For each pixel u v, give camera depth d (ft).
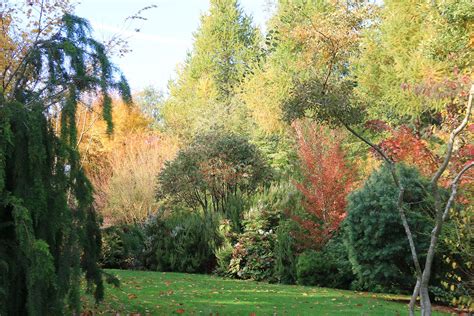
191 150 47.21
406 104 49.70
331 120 19.38
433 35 49.96
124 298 25.13
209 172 45.80
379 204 29.63
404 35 57.98
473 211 23.71
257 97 69.97
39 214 13.98
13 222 13.62
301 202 40.04
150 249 43.93
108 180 53.11
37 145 13.74
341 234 38.04
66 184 15.02
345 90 19.16
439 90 22.65
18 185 13.87
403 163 29.96
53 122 14.80
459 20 44.91
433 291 28.58
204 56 100.12
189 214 46.50
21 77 15.17
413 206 29.22
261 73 72.18
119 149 62.44
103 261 43.24
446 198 26.50
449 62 46.09
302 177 47.78
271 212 41.06
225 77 100.07
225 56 101.04
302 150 42.70
